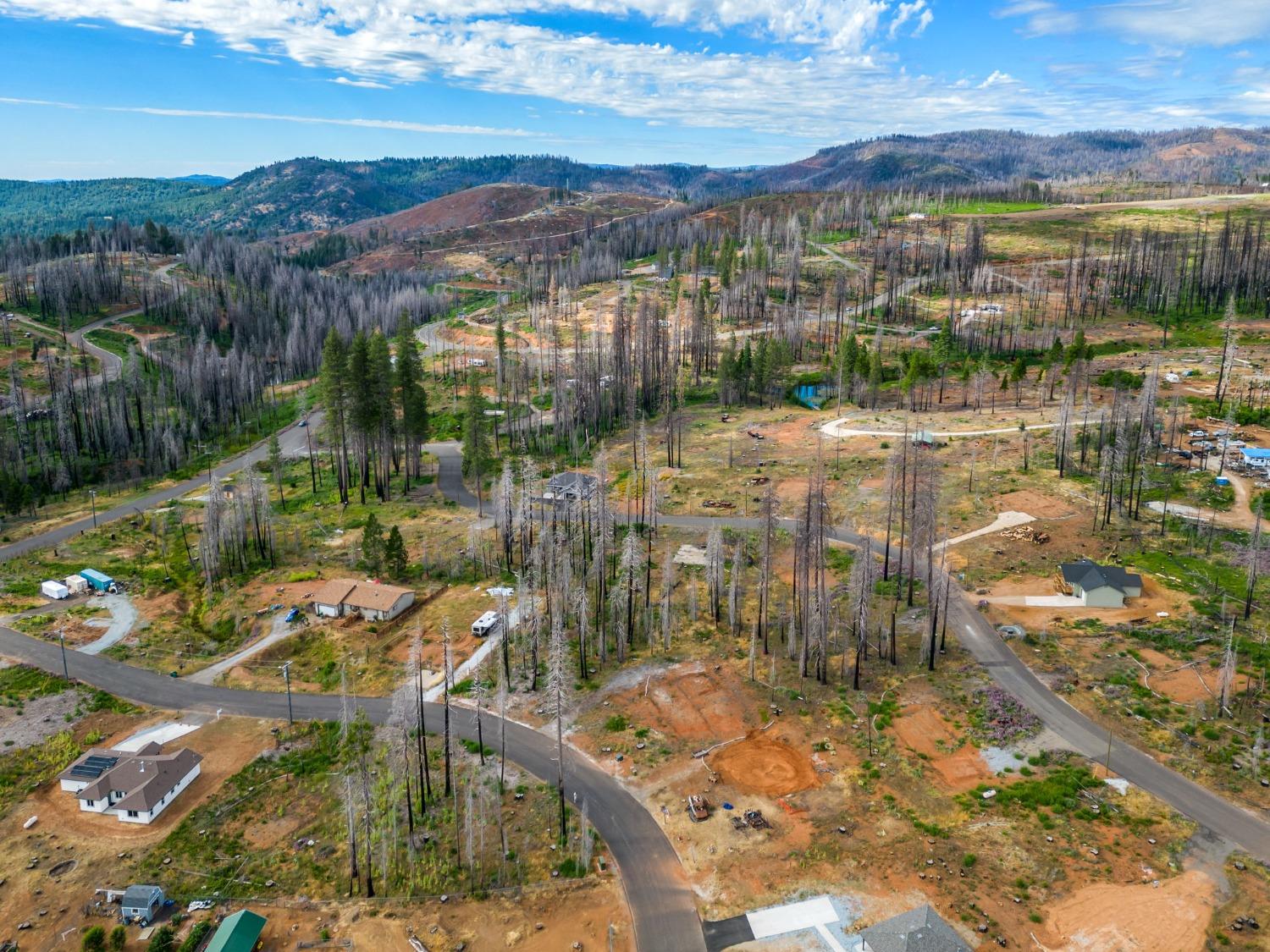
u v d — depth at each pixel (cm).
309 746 6519
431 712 6925
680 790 5894
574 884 5059
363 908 4925
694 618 8344
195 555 10212
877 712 6706
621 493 11862
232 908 4944
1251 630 7369
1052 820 5397
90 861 5316
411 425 12488
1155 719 6338
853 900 4859
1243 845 5131
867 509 10550
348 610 8544
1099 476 10894
